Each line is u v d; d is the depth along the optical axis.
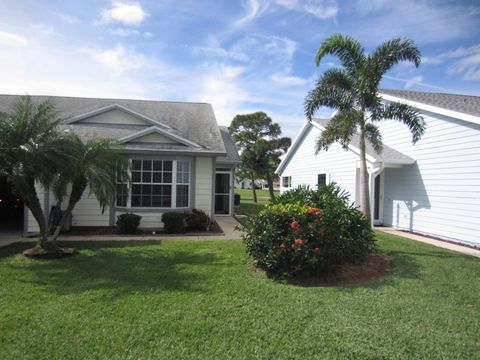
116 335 3.58
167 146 11.11
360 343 3.47
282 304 4.50
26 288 5.07
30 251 7.03
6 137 6.68
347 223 6.69
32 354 3.22
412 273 6.08
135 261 6.72
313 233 5.73
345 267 6.30
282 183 20.89
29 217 9.75
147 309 4.27
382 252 7.68
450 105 10.86
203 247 8.02
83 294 4.81
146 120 13.02
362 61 8.45
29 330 3.69
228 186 15.94
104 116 12.89
